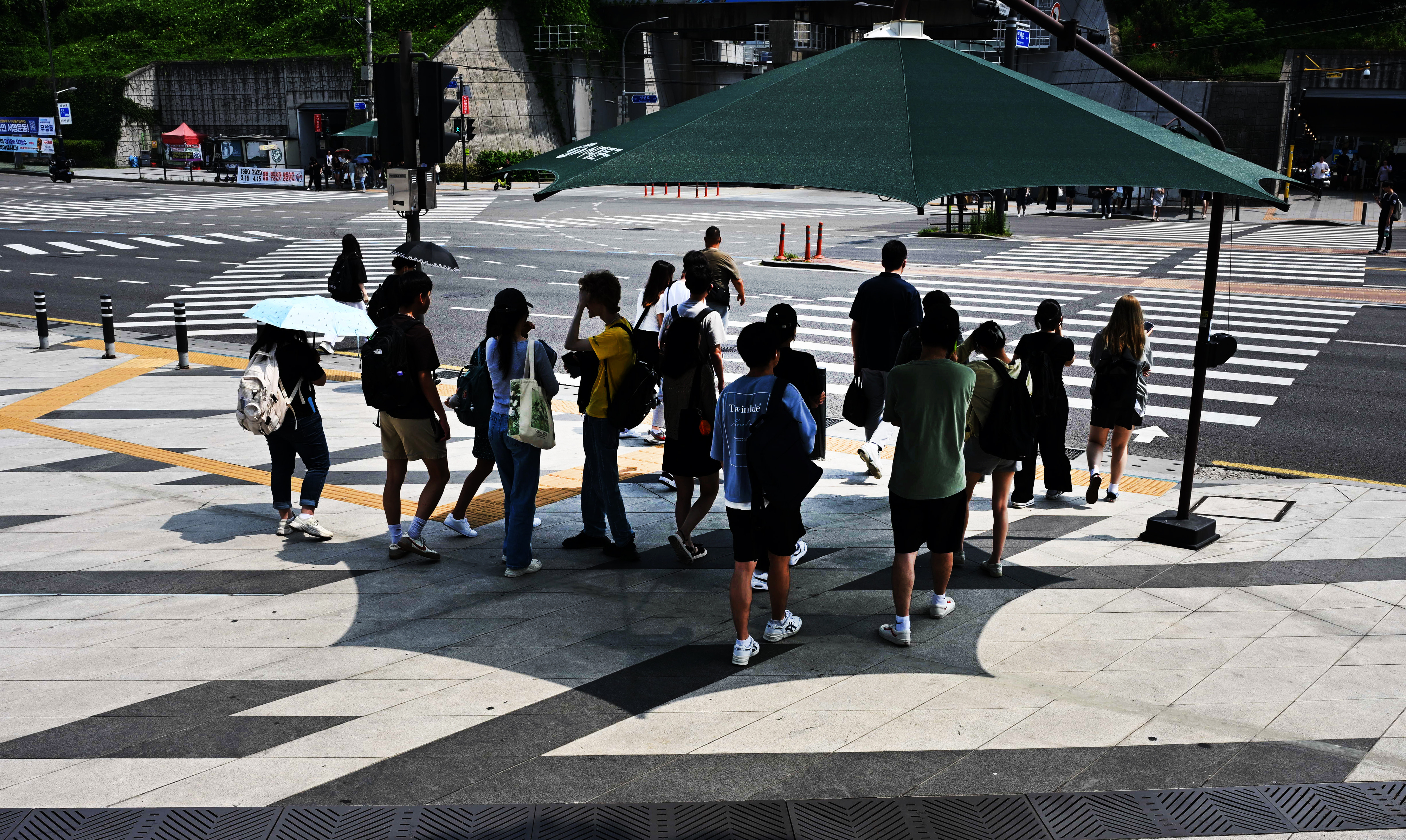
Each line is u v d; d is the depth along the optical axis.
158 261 26.38
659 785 4.31
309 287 22.27
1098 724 4.86
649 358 6.88
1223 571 6.94
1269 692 5.20
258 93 68.62
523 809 4.11
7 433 10.91
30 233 32.50
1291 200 50.16
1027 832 4.00
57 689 5.18
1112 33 60.62
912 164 5.10
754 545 5.44
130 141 70.75
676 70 82.81
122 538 7.62
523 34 70.88
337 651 5.66
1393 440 10.73
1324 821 4.09
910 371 5.64
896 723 4.86
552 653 5.65
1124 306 8.17
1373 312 18.53
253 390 7.09
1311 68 53.91
